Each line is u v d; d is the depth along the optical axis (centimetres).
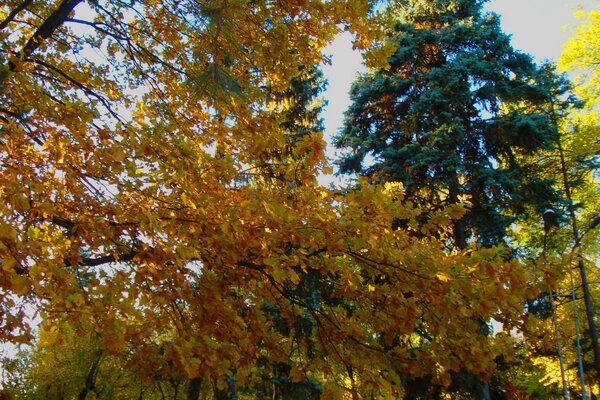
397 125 1333
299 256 316
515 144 1230
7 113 341
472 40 1252
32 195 285
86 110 285
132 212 315
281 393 803
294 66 486
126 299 242
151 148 303
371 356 362
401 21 1298
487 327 615
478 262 310
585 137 1568
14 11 410
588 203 1630
